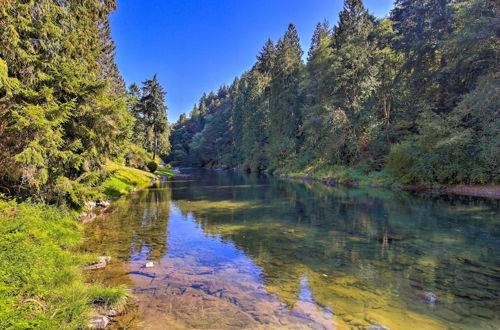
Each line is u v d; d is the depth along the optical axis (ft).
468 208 42.19
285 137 144.56
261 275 18.43
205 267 19.84
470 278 17.75
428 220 34.53
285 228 31.58
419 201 49.98
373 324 12.63
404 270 19.13
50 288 13.70
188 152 318.86
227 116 298.97
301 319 13.03
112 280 17.26
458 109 61.82
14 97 22.86
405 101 90.99
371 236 27.94
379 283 17.12
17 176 24.58
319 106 108.27
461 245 24.56
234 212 41.55
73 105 26.66
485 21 59.57
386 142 91.20
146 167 132.05
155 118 144.05
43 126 21.98
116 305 13.93
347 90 102.53
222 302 14.67
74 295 13.50
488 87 56.24
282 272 18.95
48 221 22.65
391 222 33.88
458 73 72.49
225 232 29.84
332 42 122.01
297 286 16.72
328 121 96.99
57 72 27.12
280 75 151.84
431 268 19.45
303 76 144.05
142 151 127.85
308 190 71.51
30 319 10.23
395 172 75.77
